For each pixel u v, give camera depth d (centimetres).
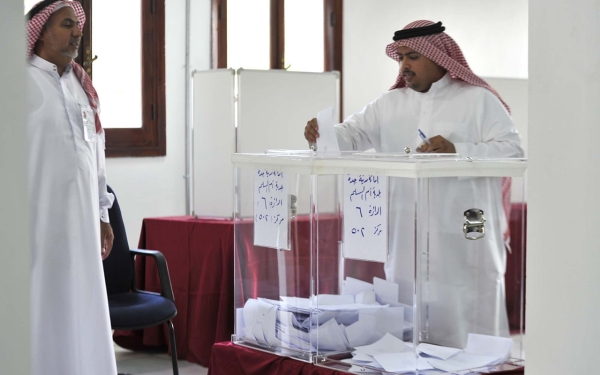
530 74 142
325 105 405
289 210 184
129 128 445
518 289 180
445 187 168
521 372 174
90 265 250
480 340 174
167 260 370
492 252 175
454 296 169
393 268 169
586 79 131
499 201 177
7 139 111
